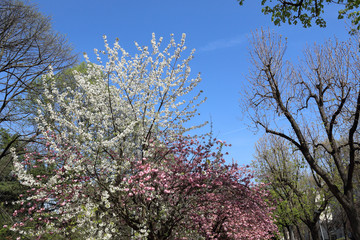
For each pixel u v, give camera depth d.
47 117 10.01
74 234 8.92
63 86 13.12
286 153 19.14
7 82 12.12
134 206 9.41
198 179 9.68
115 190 8.52
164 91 9.98
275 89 12.80
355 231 10.55
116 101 9.41
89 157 8.61
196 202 10.26
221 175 10.17
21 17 11.84
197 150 10.50
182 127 10.52
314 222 17.98
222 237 14.32
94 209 8.36
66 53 13.44
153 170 8.66
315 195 18.77
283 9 7.62
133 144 9.23
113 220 8.91
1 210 12.35
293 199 18.69
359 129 13.44
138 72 9.88
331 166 16.84
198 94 10.36
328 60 11.95
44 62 12.86
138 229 8.92
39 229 9.09
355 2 6.77
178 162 10.27
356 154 15.49
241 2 7.17
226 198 10.66
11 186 18.22
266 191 12.91
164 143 10.38
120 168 8.75
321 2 7.27
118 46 9.37
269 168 20.02
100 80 9.59
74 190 8.12
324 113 12.12
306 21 7.68
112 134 9.45
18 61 12.38
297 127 12.09
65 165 7.98
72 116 8.70
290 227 25.03
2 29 11.50
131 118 9.91
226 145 10.73
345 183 11.16
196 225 11.05
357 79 10.90
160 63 9.88
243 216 12.90
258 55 13.21
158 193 9.54
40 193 8.36
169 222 9.62
